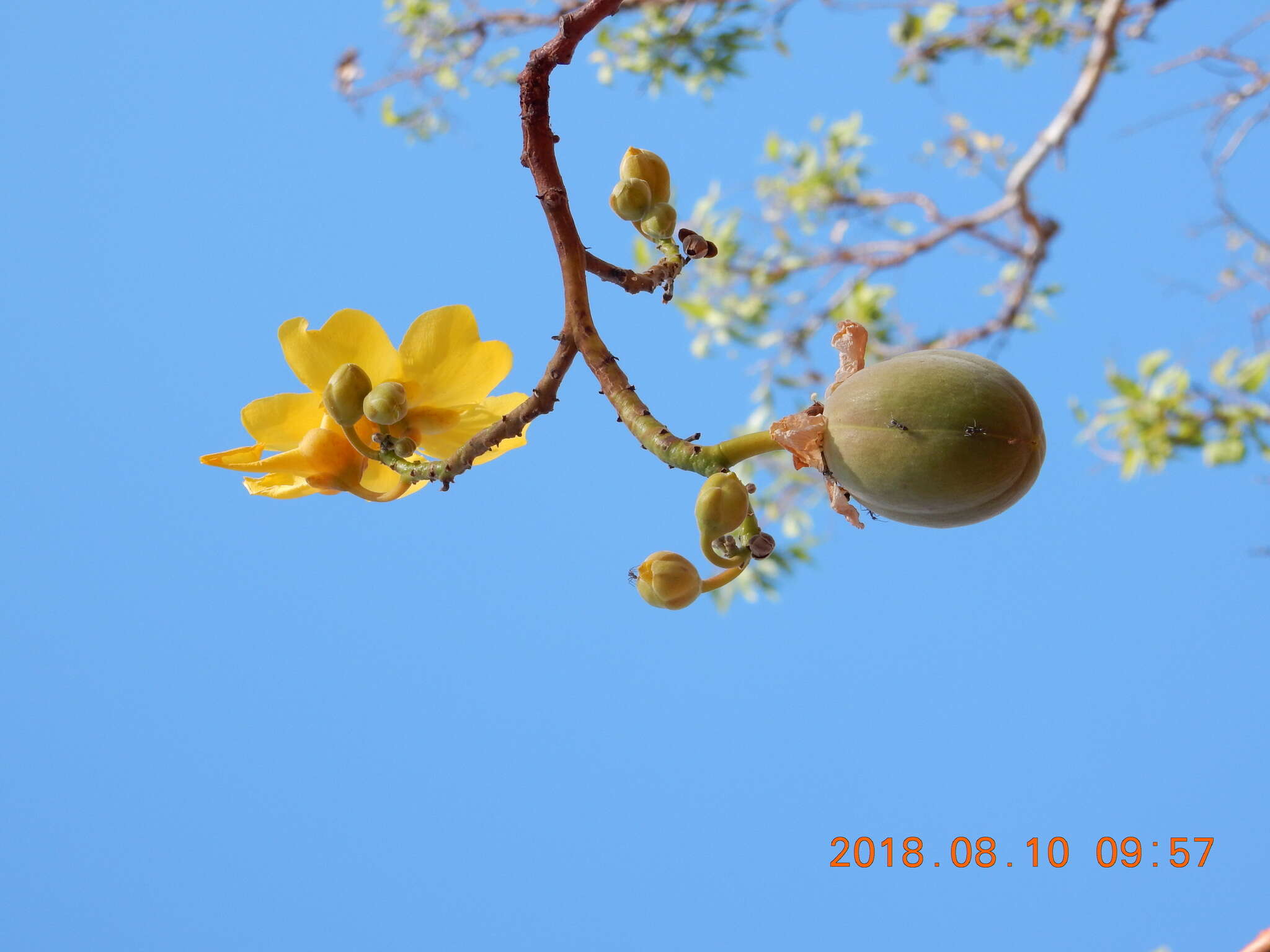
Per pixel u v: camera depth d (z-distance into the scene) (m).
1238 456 1.36
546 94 0.44
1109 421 1.42
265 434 0.44
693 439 0.40
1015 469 0.40
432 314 0.43
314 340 0.43
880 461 0.40
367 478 0.45
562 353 0.41
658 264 0.46
